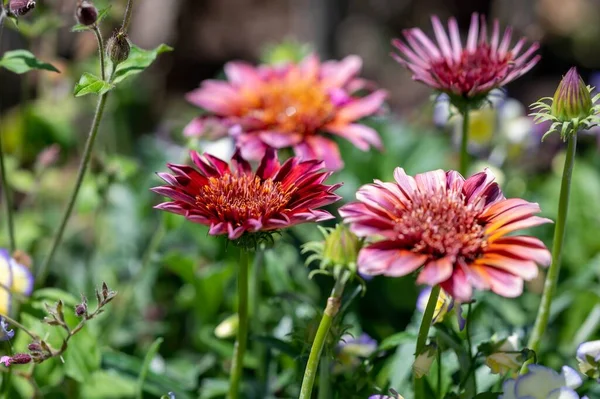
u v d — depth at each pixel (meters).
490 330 0.88
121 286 1.01
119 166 0.94
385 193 0.73
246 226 0.73
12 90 1.35
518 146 1.06
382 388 0.82
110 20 1.03
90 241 1.07
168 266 0.96
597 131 1.06
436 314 0.77
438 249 0.71
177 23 1.64
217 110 0.93
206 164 0.77
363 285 0.76
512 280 0.70
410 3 1.81
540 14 1.71
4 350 0.85
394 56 0.85
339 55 1.68
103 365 0.86
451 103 0.84
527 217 0.72
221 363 0.92
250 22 1.73
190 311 1.00
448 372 0.83
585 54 1.74
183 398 0.87
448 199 0.73
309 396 0.75
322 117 0.92
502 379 0.81
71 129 1.08
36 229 1.03
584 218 1.04
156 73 1.59
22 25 0.92
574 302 0.95
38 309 0.84
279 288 0.92
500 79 0.82
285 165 0.77
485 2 1.79
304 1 1.60
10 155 1.11
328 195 0.74
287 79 0.96
